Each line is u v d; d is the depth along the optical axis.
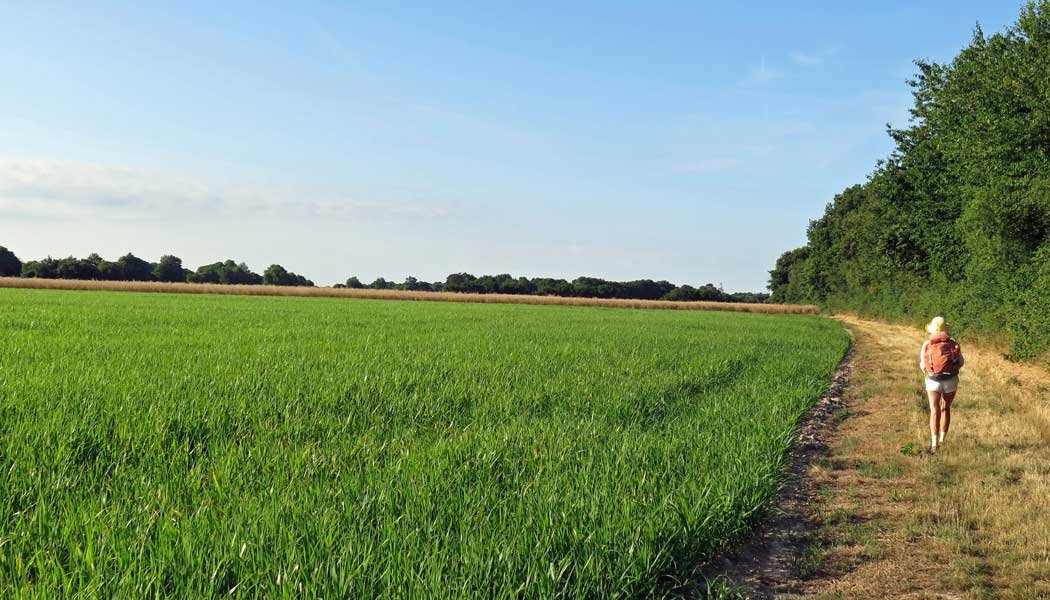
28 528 4.89
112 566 4.36
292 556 4.38
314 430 8.48
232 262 157.25
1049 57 24.64
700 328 37.88
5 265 136.00
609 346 22.00
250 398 9.95
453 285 144.00
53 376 11.34
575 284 152.38
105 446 7.11
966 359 23.47
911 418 12.69
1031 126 23.88
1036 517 6.91
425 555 4.53
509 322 36.19
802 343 28.47
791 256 134.00
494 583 4.30
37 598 3.82
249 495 5.77
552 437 8.37
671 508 5.93
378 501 5.61
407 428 8.99
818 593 5.32
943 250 37.81
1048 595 5.20
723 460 7.96
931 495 7.77
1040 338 21.58
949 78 33.03
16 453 6.66
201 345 17.66
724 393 13.87
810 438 10.82
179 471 6.54
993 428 11.41
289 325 27.36
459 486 6.21
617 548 5.02
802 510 7.39
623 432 9.31
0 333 19.80
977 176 28.28
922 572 5.72
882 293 62.69
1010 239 25.22
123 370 12.42
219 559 4.42
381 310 46.91
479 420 9.61
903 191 41.22
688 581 5.26
